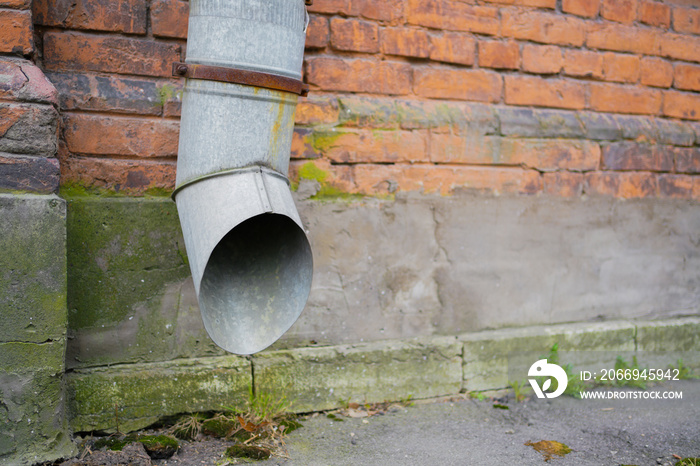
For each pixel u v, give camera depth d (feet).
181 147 7.67
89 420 8.24
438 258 10.55
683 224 12.51
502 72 10.96
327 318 9.88
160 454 7.87
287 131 7.78
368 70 10.01
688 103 12.62
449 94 10.59
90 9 8.25
